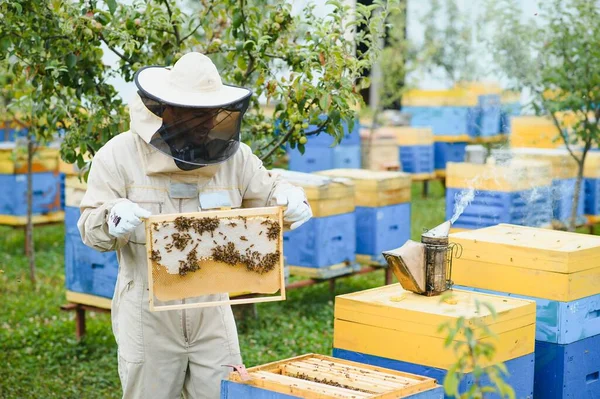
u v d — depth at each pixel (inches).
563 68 332.5
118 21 197.5
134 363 143.1
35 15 191.5
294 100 187.5
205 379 145.9
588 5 327.6
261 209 136.0
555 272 150.8
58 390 223.8
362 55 194.2
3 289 334.3
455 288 162.7
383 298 146.3
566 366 151.9
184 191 143.1
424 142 577.9
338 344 148.1
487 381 134.9
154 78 139.0
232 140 136.3
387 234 317.7
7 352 257.1
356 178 313.6
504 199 333.4
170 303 142.9
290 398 118.0
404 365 139.0
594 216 391.9
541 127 443.8
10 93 256.8
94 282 255.3
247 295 281.9
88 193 141.3
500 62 363.9
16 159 373.1
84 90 198.2
